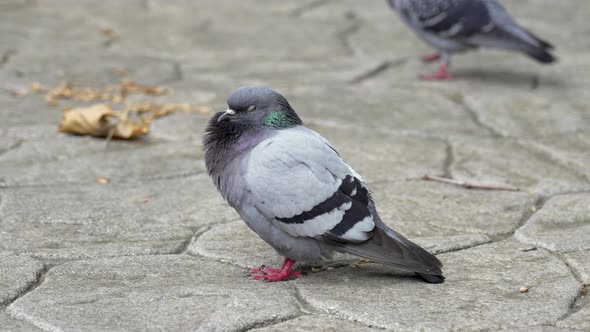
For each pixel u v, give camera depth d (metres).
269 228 6.14
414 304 5.76
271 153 6.05
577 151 9.49
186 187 8.27
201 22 15.49
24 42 13.73
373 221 6.06
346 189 6.08
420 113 10.86
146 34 14.59
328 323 5.50
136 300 5.79
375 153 9.33
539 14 16.41
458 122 10.55
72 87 11.53
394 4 12.87
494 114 10.80
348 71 12.72
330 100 11.25
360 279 6.26
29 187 8.15
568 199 8.03
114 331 5.30
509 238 7.15
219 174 6.27
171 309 5.64
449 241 6.93
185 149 9.40
